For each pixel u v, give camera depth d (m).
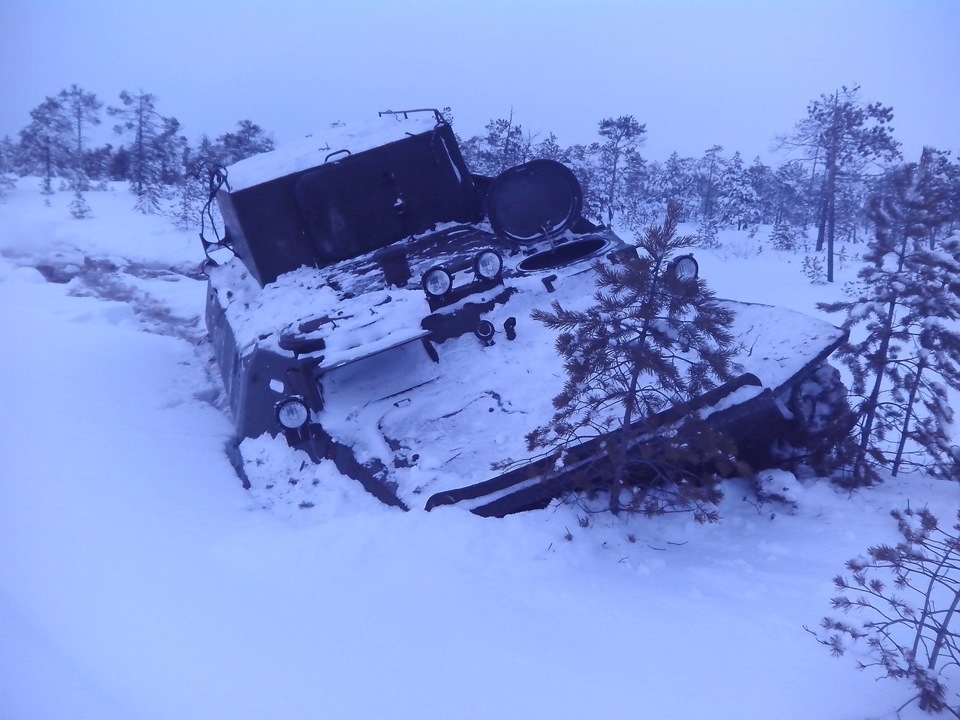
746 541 5.75
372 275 8.12
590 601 4.60
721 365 5.53
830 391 7.36
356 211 8.73
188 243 20.39
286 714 3.43
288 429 6.40
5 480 6.27
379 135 9.23
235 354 7.87
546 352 6.97
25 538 5.29
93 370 9.29
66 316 11.87
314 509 6.06
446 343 7.20
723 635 4.29
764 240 35.75
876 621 4.55
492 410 6.46
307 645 4.02
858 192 34.16
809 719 3.56
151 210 26.72
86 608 4.35
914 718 3.62
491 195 8.29
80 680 3.63
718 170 46.19
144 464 6.88
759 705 3.64
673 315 5.64
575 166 34.62
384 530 5.33
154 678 3.67
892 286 7.36
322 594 4.61
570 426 5.70
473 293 7.44
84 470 6.57
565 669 3.87
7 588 4.56
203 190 27.14
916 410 9.83
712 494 5.61
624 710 3.55
